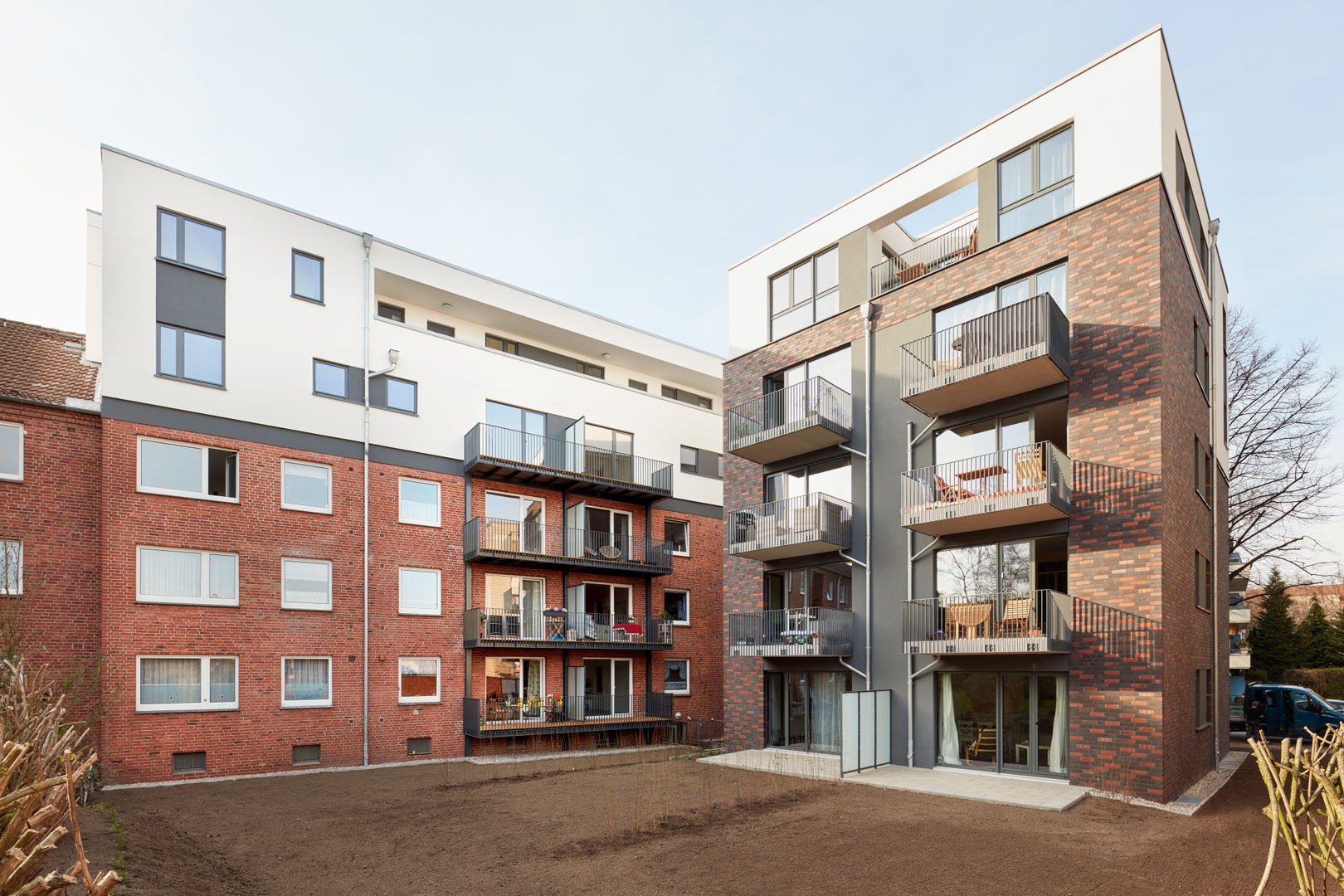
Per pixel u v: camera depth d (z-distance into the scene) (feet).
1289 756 13.48
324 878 28.22
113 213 53.52
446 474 67.41
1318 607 137.08
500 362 72.49
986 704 48.83
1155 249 44.68
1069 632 44.37
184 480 54.44
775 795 42.01
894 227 67.56
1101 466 45.21
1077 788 42.70
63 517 50.34
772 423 65.36
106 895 9.05
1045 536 47.37
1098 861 29.45
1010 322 47.26
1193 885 26.76
